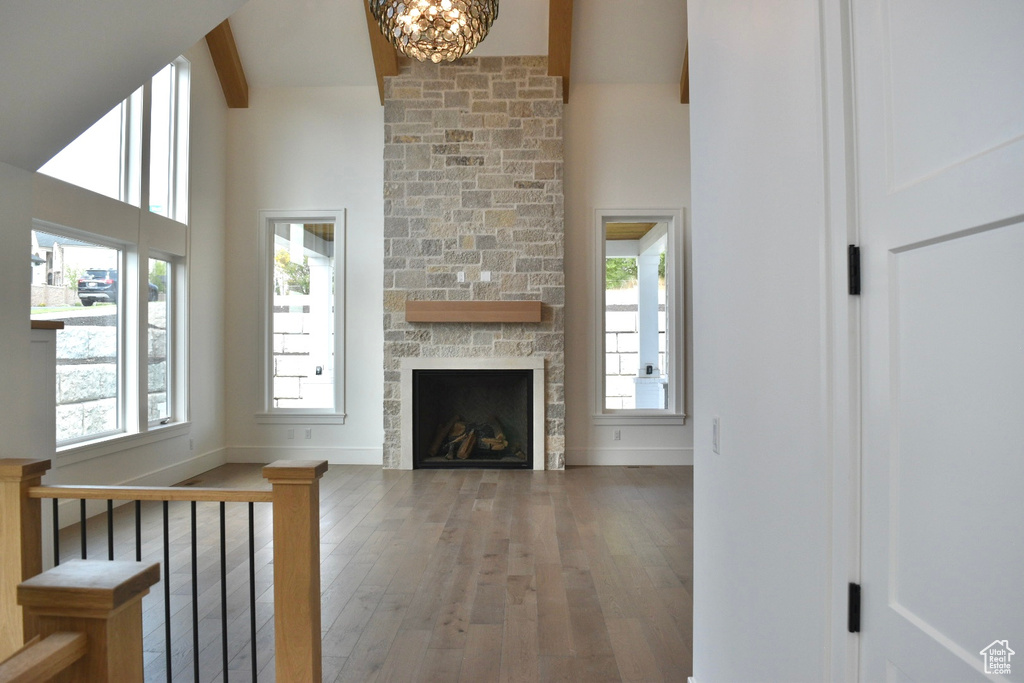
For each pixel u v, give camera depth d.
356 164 6.62
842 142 1.13
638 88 6.59
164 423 5.65
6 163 2.66
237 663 2.47
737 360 1.70
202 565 3.54
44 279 4.28
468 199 6.31
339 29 6.25
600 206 6.57
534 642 2.63
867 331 1.09
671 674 2.37
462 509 4.80
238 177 6.63
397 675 2.37
